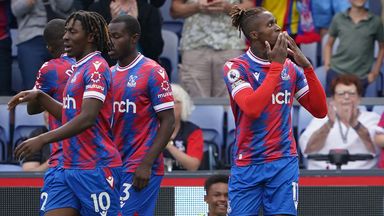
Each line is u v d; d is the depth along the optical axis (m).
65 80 23.16
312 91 22.34
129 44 23.23
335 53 34.84
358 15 34.75
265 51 21.98
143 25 32.62
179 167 28.36
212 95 33.84
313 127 29.58
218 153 30.30
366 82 34.81
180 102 28.64
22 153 20.22
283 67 21.95
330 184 27.58
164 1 35.78
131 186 23.16
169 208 27.36
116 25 23.17
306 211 27.58
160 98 23.14
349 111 29.45
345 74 33.12
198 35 33.66
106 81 20.94
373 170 27.55
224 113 30.86
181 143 28.59
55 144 22.56
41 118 30.81
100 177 20.97
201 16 33.62
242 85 21.77
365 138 29.39
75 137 20.97
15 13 33.72
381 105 29.91
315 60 36.47
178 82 35.56
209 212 25.41
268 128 21.81
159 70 23.25
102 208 21.05
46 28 23.56
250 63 22.05
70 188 21.12
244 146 22.03
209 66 33.69
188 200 27.39
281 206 21.77
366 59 34.81
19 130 30.73
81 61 21.09
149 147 23.20
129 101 23.14
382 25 34.84
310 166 29.31
